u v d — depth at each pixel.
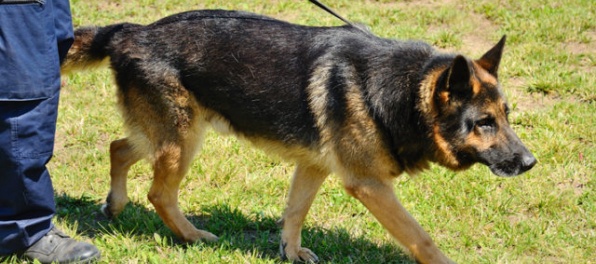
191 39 4.64
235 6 9.05
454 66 4.05
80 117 6.73
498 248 4.88
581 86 7.17
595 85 7.17
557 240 4.93
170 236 5.00
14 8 4.00
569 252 4.76
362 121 4.29
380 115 4.27
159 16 8.80
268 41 4.59
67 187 5.65
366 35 4.59
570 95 7.19
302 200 4.76
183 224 4.91
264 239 4.95
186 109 4.71
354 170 4.41
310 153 4.57
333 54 4.45
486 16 8.91
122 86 4.84
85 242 4.57
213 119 4.82
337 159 4.45
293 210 4.77
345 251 4.88
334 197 5.54
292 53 4.54
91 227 5.07
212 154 6.11
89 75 7.54
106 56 4.92
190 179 5.78
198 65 4.61
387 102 4.26
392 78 4.29
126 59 4.74
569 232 5.04
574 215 5.29
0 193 4.24
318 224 5.25
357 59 4.38
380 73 4.30
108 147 6.36
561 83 7.25
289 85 4.50
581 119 6.61
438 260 4.32
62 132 6.52
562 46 8.15
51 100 4.22
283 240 4.80
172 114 4.69
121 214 5.25
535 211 5.34
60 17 4.38
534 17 8.76
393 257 4.79
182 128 4.73
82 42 4.90
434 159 4.41
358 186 4.42
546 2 9.16
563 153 6.09
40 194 4.30
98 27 4.95
